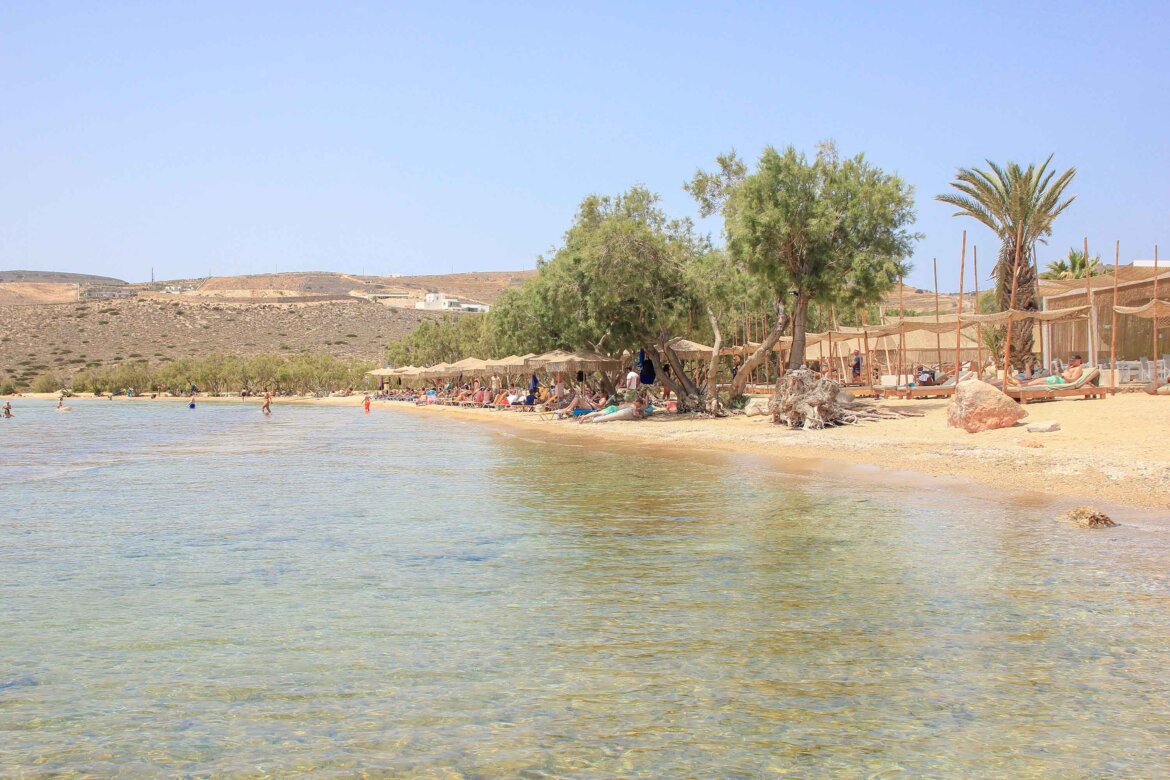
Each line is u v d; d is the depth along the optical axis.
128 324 149.38
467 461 21.52
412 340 95.56
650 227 34.34
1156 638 6.25
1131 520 11.20
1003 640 6.23
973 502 12.91
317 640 6.38
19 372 127.44
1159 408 21.20
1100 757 4.35
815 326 48.53
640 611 7.12
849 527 11.02
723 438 25.14
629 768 4.25
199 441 31.33
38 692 5.34
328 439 31.47
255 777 4.17
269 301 174.88
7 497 15.16
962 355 46.31
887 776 4.15
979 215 35.47
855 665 5.72
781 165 27.42
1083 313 31.19
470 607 7.30
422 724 4.80
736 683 5.41
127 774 4.20
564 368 40.06
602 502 13.67
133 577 8.53
